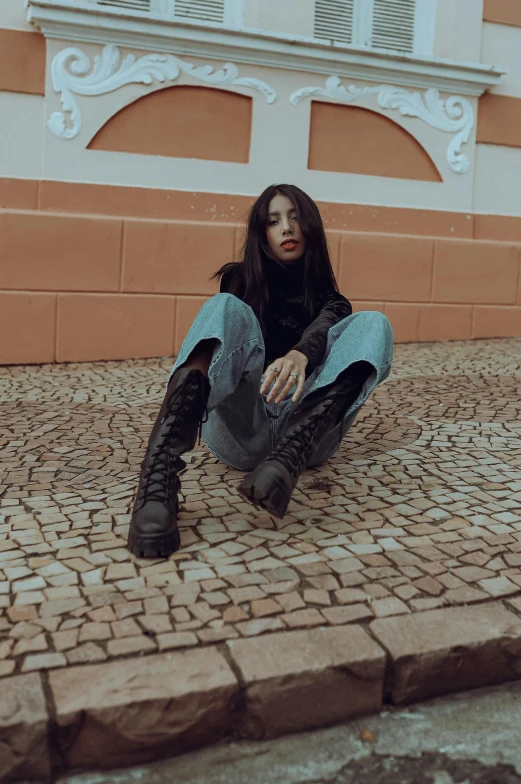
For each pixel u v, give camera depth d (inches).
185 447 79.7
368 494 97.1
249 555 77.5
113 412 142.4
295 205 91.7
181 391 78.8
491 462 111.7
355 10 223.0
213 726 57.6
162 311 200.8
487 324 231.3
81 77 190.2
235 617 65.4
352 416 92.5
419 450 117.6
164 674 57.9
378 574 73.9
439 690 64.3
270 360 94.8
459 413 141.7
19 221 187.3
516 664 66.7
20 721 52.8
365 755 57.9
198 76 199.0
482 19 224.4
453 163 225.0
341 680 60.7
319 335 84.6
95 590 69.6
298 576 73.1
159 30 191.9
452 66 217.0
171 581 71.6
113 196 195.9
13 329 190.5
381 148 218.1
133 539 76.6
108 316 196.9
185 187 202.1
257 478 72.1
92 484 100.7
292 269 94.4
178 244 199.9
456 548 80.3
